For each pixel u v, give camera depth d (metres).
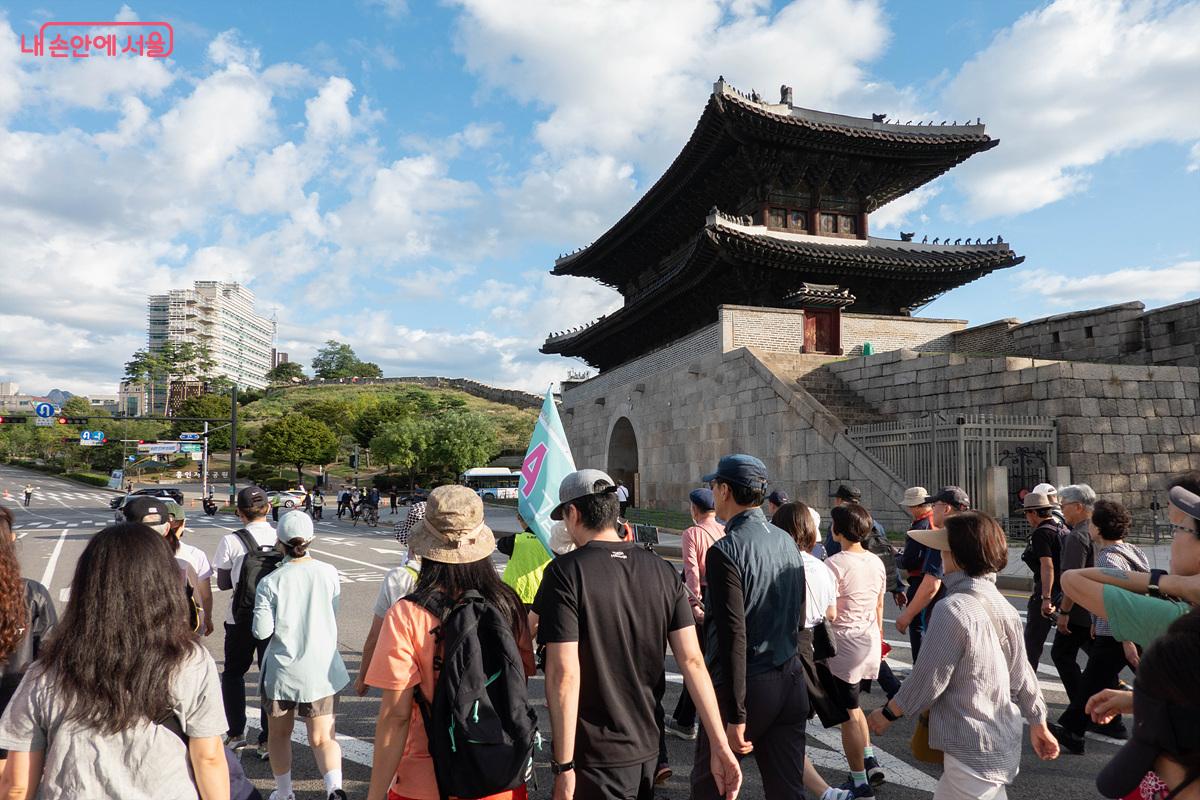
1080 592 3.13
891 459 19.14
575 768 3.07
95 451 104.31
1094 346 23.92
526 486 5.73
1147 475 18.77
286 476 89.56
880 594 5.17
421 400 117.50
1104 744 5.86
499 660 2.76
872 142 29.80
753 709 3.67
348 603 12.56
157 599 2.40
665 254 41.69
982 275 31.42
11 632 2.87
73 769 2.27
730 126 28.56
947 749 3.37
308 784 5.07
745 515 3.98
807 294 27.03
